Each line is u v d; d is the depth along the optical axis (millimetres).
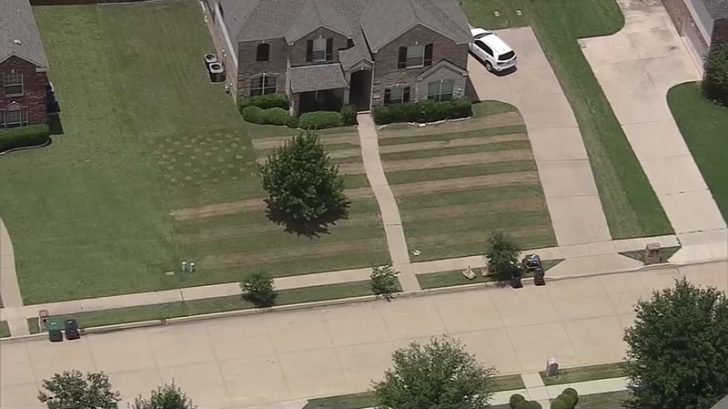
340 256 94438
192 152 99812
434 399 79625
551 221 98125
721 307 83125
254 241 94562
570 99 106688
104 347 87938
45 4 110062
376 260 94562
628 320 92500
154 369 86938
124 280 91688
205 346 88625
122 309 90062
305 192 94125
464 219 97375
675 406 83312
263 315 90875
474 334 90750
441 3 102875
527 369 88875
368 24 102312
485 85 107125
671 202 100250
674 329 81812
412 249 95438
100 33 108625
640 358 83562
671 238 98062
